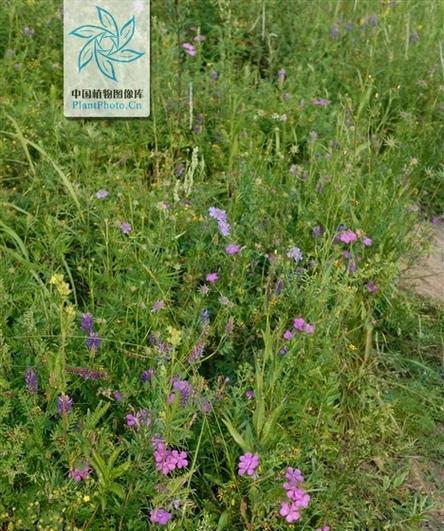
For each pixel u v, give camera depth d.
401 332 1.48
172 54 1.93
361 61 2.17
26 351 1.12
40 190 1.48
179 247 1.43
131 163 1.72
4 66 1.84
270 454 1.06
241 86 1.97
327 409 1.14
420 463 1.26
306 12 2.30
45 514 0.91
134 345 1.20
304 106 1.94
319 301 1.24
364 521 1.14
